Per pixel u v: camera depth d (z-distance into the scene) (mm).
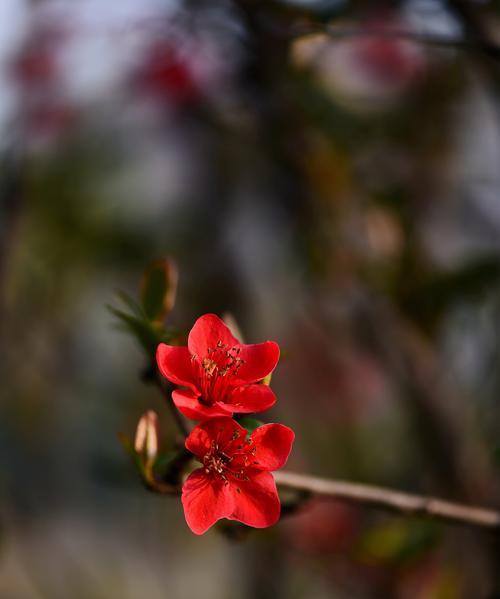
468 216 1158
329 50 1054
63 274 1316
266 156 1126
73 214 1303
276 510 756
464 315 1100
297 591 1218
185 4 1006
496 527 817
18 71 1260
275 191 1223
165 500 1337
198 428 761
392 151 1153
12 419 1360
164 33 1085
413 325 1005
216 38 1025
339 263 1051
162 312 798
